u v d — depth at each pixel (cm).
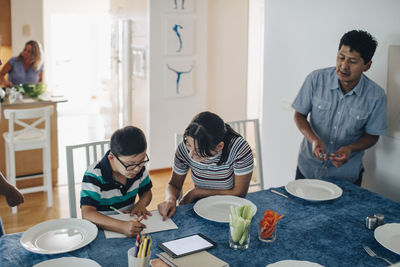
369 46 231
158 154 495
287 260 155
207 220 191
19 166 436
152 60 469
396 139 269
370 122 252
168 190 221
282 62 357
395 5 262
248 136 626
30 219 367
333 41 307
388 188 278
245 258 160
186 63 483
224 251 165
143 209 197
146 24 473
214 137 186
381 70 275
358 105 253
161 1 458
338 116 261
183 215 196
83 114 820
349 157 265
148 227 183
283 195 221
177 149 222
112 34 629
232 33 510
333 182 242
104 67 881
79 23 859
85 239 169
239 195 217
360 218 197
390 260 162
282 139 366
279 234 180
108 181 190
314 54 324
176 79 482
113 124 639
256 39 643
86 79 885
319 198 216
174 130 496
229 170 218
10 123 368
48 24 838
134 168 181
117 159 180
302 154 285
